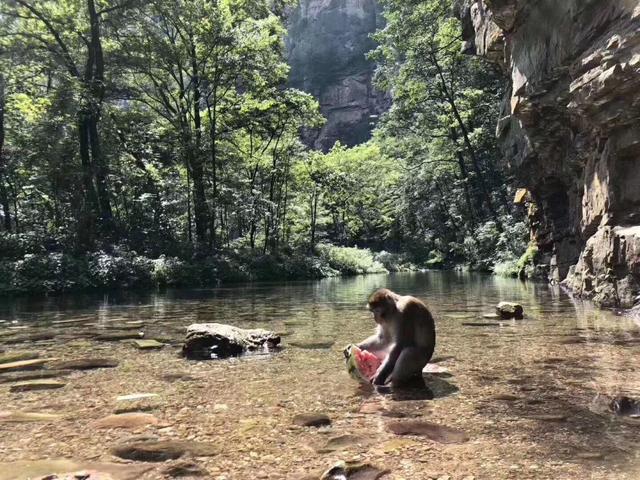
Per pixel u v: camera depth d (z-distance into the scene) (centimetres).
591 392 414
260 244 3550
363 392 428
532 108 1396
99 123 2555
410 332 462
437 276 2755
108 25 2523
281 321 889
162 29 2816
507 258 2656
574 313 904
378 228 5275
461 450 296
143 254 2336
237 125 3188
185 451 299
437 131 3797
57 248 2055
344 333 747
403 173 4425
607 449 293
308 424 346
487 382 453
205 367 529
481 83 3347
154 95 3138
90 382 469
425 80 3525
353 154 4969
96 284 1825
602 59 951
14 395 426
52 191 2347
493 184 3694
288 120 3388
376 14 7325
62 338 721
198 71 2889
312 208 4250
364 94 7050
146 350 625
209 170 3000
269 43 3012
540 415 359
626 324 767
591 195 1186
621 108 935
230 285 2178
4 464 281
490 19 1850
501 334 702
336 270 3394
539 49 1334
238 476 264
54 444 312
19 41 2306
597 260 1077
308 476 263
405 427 338
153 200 2573
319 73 7269
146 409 385
